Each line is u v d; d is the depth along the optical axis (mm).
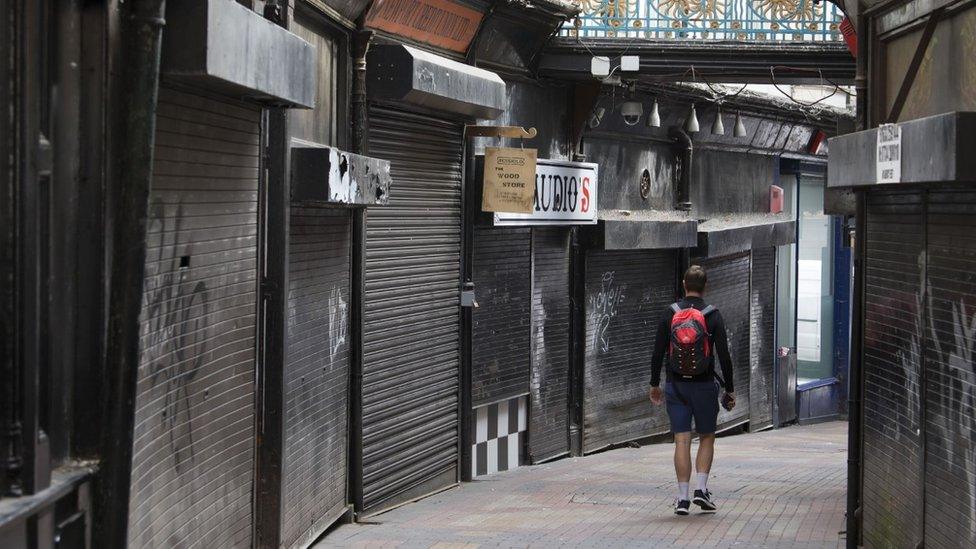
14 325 4453
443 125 12336
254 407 8047
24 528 4551
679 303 10828
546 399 15312
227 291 7359
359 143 10664
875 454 8695
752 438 19625
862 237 9094
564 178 14680
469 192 13055
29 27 4520
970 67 7195
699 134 18641
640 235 16359
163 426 6148
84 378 5125
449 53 12789
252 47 6305
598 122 15789
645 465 15047
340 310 10312
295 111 9219
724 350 10680
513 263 14305
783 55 13883
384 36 11305
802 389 22828
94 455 5168
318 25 9828
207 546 7043
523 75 14211
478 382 13625
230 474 7531
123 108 5227
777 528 10086
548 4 13406
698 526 10211
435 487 12602
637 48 14133
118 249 5188
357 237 10586
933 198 7523
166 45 5598
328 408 10031
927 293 7586
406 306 11727
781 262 22125
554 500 12016
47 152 4770
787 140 21516
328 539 9836
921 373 7652
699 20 14117
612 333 16844
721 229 18609
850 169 8258
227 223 7312
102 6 5059
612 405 16953
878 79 9016
